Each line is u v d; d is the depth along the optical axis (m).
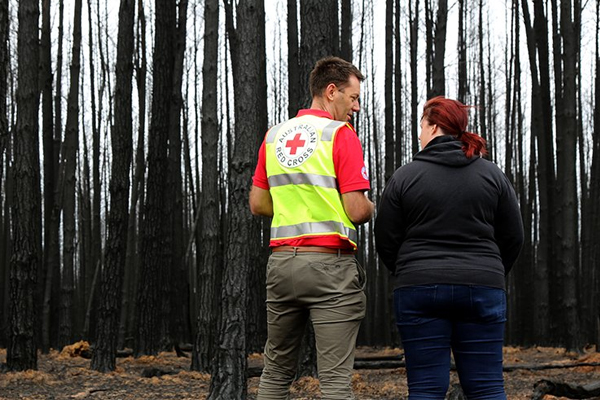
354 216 2.97
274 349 3.18
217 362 5.94
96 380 8.62
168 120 13.11
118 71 9.85
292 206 3.03
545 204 17.00
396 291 2.96
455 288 2.82
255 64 6.20
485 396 2.89
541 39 16.67
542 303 16.98
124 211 9.82
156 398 7.10
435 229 2.88
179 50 14.34
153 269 12.91
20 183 9.20
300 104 8.27
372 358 11.62
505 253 3.11
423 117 3.13
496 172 2.97
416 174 2.94
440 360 2.88
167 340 14.10
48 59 14.93
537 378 9.02
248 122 6.07
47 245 14.25
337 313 2.95
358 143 3.04
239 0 6.29
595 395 6.12
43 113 14.95
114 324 9.70
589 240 19.86
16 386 7.98
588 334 19.78
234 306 5.93
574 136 13.27
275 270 3.04
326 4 8.27
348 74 3.21
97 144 19.61
